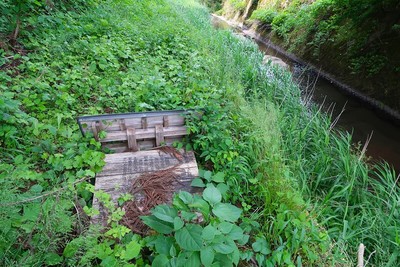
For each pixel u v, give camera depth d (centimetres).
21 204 171
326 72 730
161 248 175
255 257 208
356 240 253
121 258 166
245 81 498
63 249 178
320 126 396
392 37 576
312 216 247
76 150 258
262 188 254
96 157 251
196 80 395
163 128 291
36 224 157
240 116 333
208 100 334
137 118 280
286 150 334
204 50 545
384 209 288
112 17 546
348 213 285
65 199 191
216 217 194
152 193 235
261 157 282
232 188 260
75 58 380
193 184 237
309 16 877
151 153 283
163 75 401
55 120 284
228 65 504
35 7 435
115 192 234
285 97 464
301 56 866
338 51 710
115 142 290
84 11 530
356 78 631
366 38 632
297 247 209
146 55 462
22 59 355
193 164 272
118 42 456
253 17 1424
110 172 255
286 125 383
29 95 300
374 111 561
